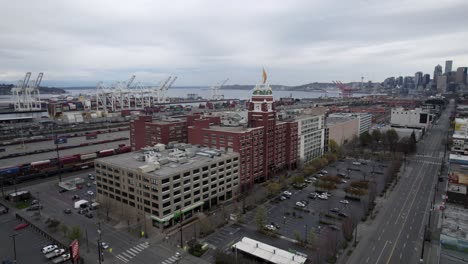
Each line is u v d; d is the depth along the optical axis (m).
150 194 115.69
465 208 101.94
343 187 160.88
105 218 123.31
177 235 110.25
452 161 154.62
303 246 100.69
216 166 137.38
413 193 150.75
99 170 137.88
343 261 91.88
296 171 189.88
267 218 122.81
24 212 128.38
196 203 128.62
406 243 102.56
